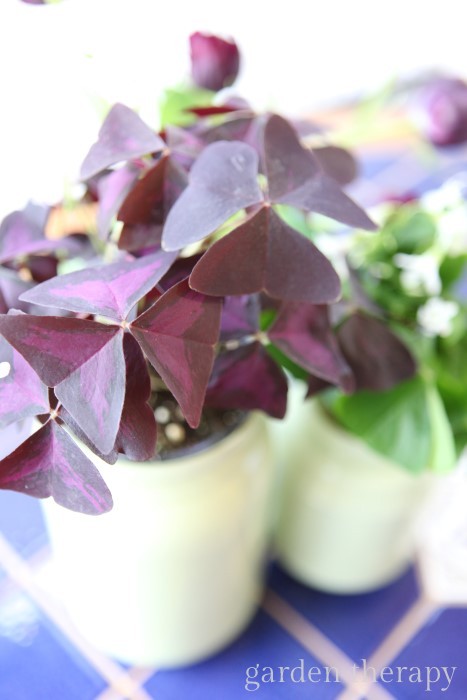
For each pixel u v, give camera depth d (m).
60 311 0.36
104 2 0.41
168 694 0.51
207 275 0.33
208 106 0.40
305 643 0.53
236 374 0.39
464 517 0.59
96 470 0.33
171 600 0.45
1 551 0.56
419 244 0.45
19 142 0.47
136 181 0.37
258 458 0.43
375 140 0.75
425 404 0.44
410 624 0.54
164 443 0.41
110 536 0.41
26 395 0.34
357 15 0.72
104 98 0.41
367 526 0.50
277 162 0.35
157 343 0.33
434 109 0.51
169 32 0.47
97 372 0.32
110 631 0.48
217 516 0.41
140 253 0.37
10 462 0.34
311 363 0.38
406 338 0.45
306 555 0.54
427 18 0.75
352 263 0.44
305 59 0.71
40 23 0.41
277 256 0.34
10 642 0.52
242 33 0.65
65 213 0.43
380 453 0.44
